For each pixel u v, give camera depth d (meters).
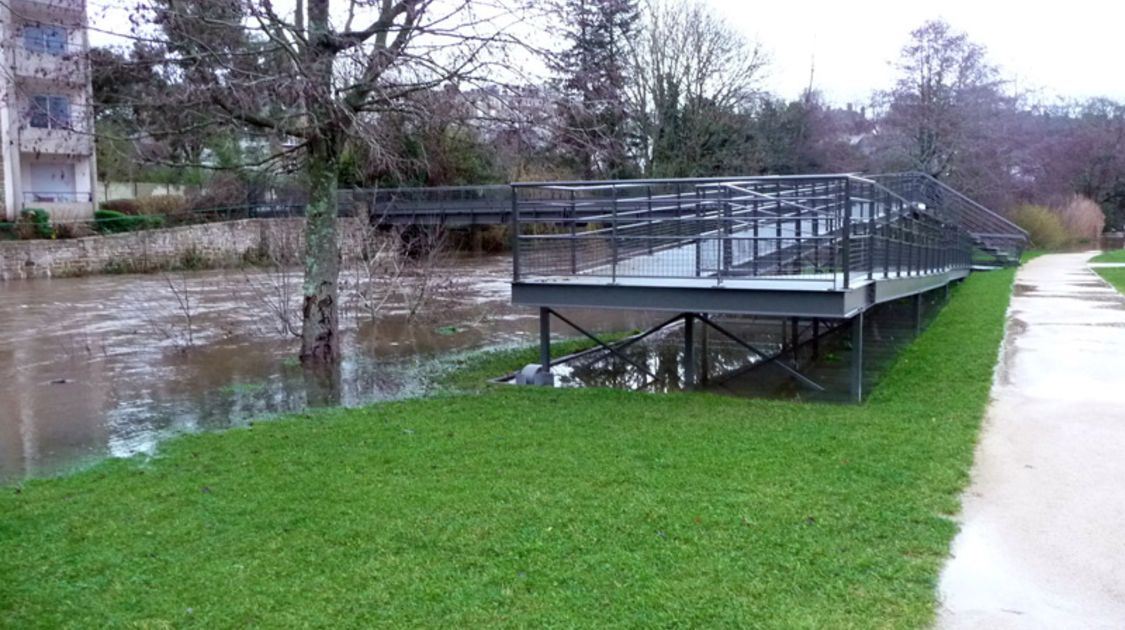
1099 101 55.38
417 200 27.98
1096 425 7.02
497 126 10.62
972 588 4.03
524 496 5.36
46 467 6.84
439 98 10.21
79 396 10.05
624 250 10.60
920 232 14.51
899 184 21.30
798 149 44.16
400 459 6.37
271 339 14.64
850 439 6.70
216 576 4.24
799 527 4.75
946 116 35.59
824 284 8.94
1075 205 45.38
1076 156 52.41
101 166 35.66
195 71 9.77
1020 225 41.34
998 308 15.78
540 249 10.45
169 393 10.16
